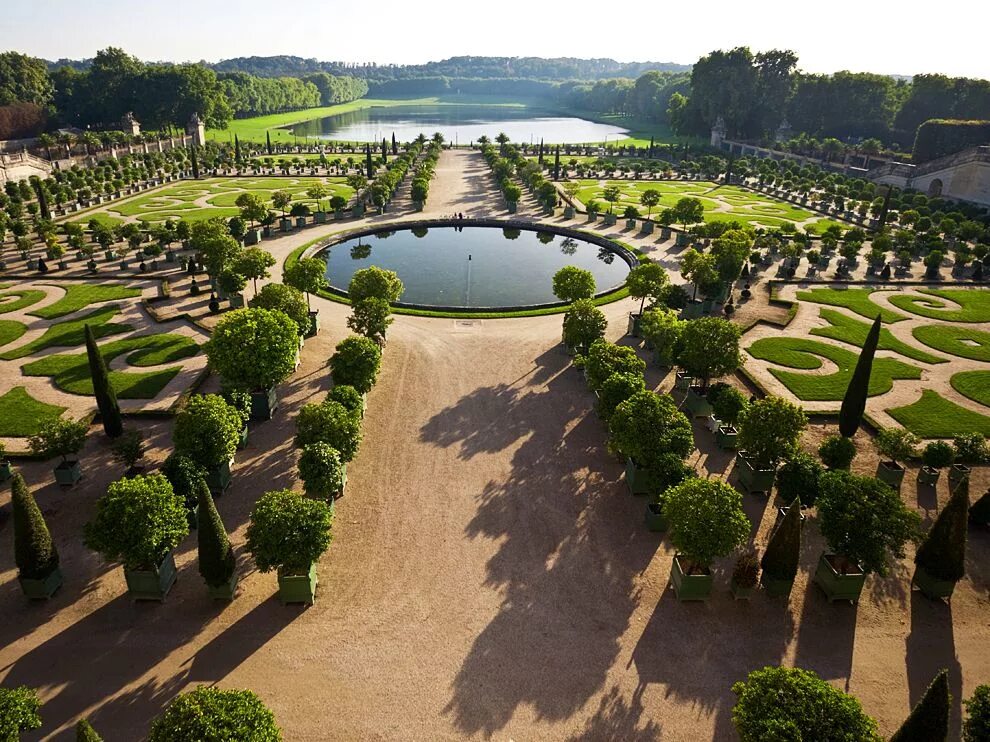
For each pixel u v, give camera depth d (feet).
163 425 128.26
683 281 221.66
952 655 80.33
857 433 130.41
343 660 77.66
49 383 144.05
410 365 157.79
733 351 129.08
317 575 89.97
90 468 114.62
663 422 103.50
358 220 308.81
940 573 86.22
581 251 272.72
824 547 97.96
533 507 105.91
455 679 75.46
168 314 184.65
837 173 458.91
